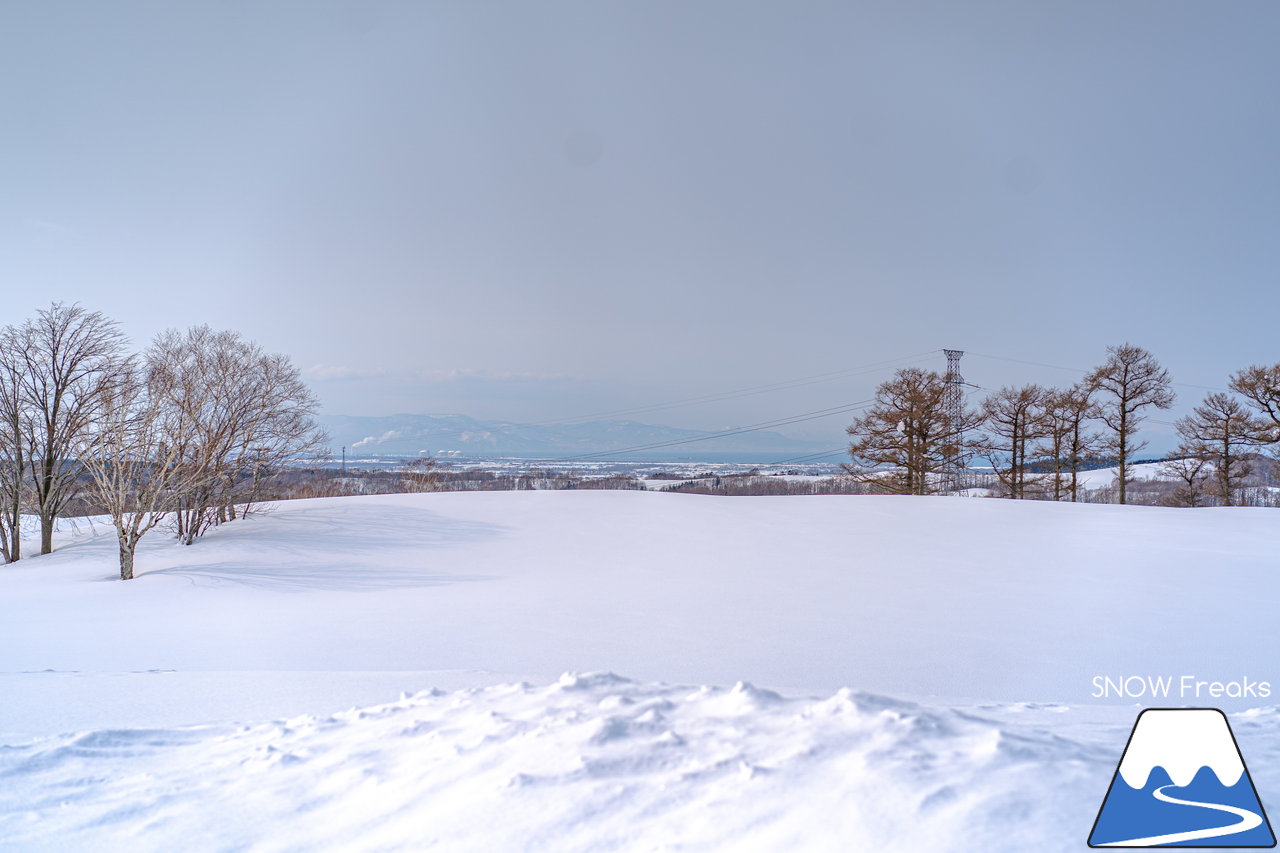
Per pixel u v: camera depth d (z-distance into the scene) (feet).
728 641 36.45
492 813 10.37
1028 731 11.94
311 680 24.84
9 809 12.06
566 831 9.70
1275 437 136.67
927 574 57.98
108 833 11.09
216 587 59.11
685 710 14.14
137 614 47.67
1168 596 47.98
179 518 80.23
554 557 70.49
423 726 14.78
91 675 25.82
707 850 8.87
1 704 21.26
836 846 8.48
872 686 28.48
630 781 10.86
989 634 37.73
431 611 45.68
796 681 29.17
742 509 101.60
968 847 8.17
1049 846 8.10
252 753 14.16
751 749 11.50
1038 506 103.86
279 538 80.94
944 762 10.29
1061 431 157.28
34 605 52.80
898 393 161.68
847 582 54.75
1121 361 148.87
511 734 13.39
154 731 16.05
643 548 74.59
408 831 10.27
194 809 11.75
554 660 32.71
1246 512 97.60
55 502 88.28
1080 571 58.54
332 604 50.24
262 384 88.22
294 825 10.96
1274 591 49.60
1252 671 30.99
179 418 74.64
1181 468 158.40
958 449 159.33
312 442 95.04
